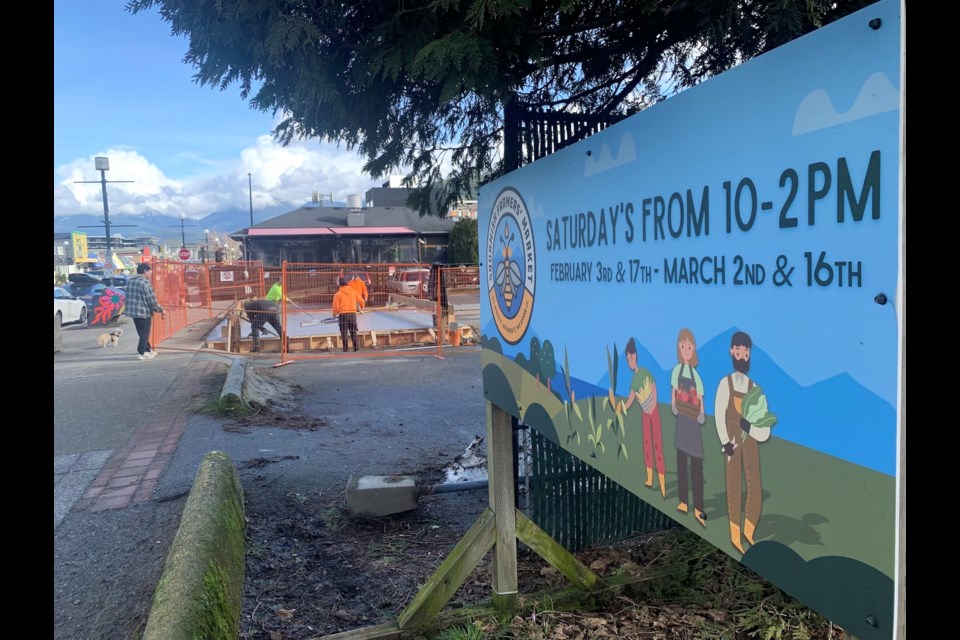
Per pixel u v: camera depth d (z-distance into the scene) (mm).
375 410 7859
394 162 3932
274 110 3246
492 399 3102
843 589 1176
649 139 1710
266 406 7680
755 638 2986
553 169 2314
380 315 16734
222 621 2598
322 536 4242
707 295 1510
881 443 1067
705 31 2908
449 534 4352
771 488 1340
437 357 12461
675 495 1692
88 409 7367
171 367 10359
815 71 1159
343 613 3361
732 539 1478
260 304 13594
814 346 1197
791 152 1227
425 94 3357
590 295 2105
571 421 2303
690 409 1605
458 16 2574
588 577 3299
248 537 4117
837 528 1178
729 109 1397
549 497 3990
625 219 1857
